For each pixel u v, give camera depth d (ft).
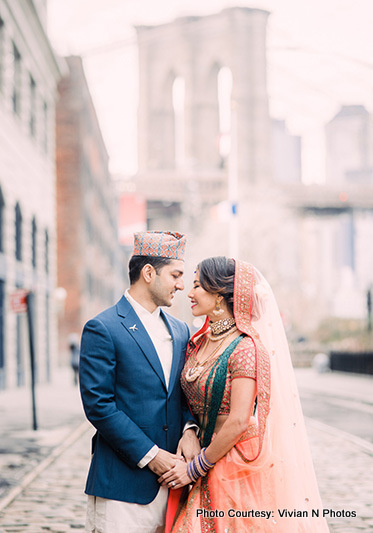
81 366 11.98
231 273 12.30
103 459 12.01
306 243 538.47
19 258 82.43
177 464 11.79
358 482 26.55
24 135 84.74
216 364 11.94
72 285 155.12
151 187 263.08
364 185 284.41
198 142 380.99
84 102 160.97
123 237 128.67
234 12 362.94
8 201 74.79
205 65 379.55
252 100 356.18
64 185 156.76
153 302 12.54
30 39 85.97
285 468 11.99
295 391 12.50
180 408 12.52
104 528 11.85
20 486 25.62
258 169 348.38
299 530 12.00
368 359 98.99
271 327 12.41
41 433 40.37
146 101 403.95
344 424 45.11
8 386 75.15
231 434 11.53
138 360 12.04
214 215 82.99
